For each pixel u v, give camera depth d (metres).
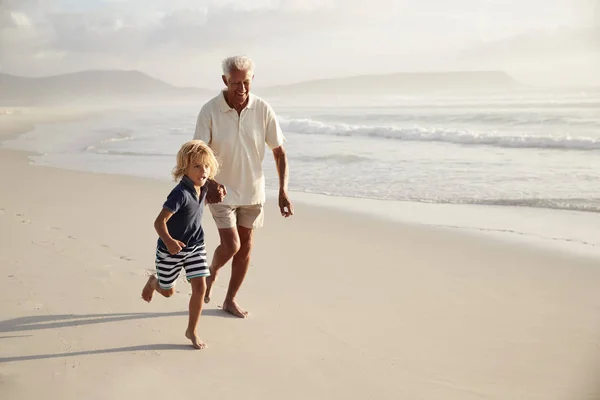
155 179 10.95
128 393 3.04
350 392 3.10
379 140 17.89
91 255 5.47
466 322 4.11
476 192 9.40
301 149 15.59
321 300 4.54
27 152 16.27
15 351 3.50
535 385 3.18
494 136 16.20
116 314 4.11
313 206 8.62
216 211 4.00
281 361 3.46
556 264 5.54
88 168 12.70
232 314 4.21
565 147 14.86
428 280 5.07
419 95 80.31
